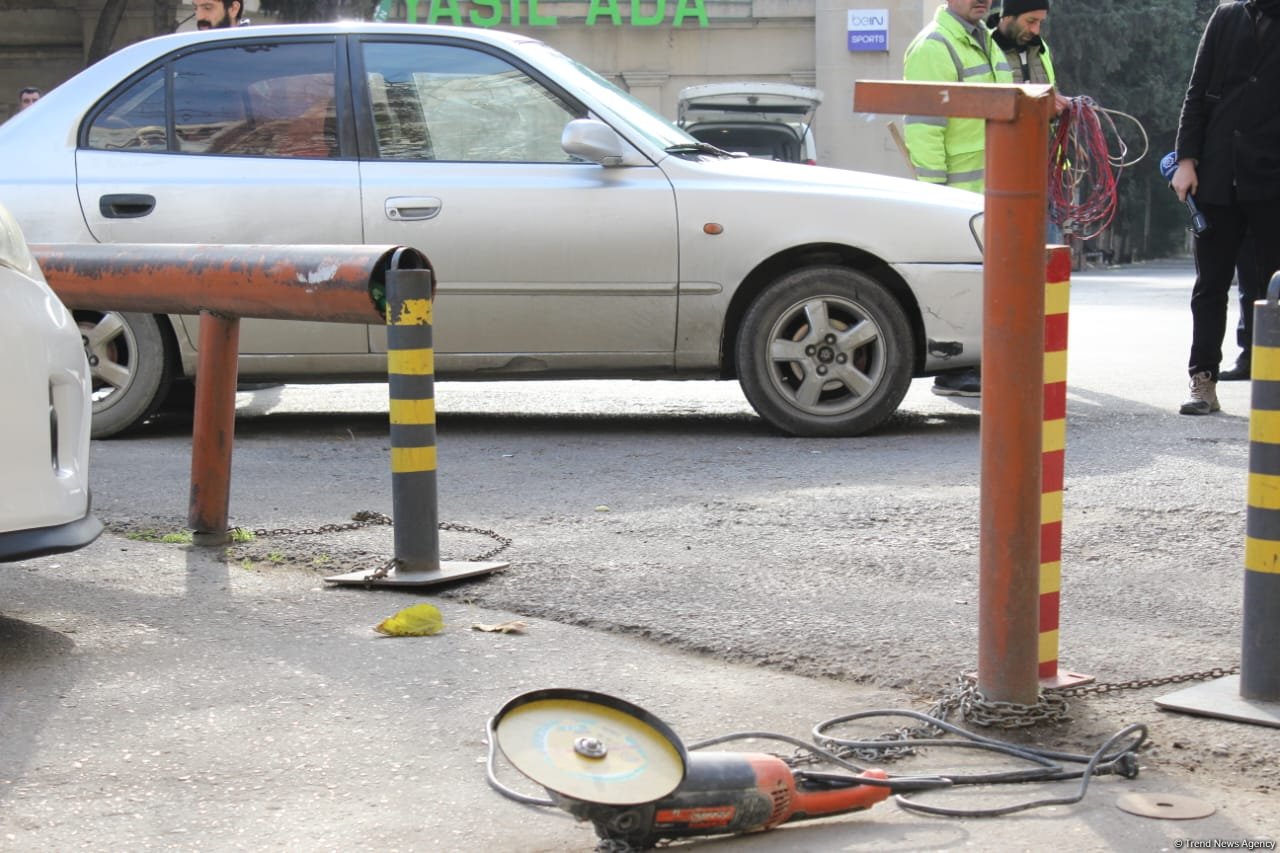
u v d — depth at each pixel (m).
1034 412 4.34
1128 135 64.19
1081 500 7.62
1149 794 4.01
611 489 8.07
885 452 9.19
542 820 3.88
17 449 5.02
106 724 4.56
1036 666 4.47
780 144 34.09
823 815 3.80
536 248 9.58
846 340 9.70
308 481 8.44
